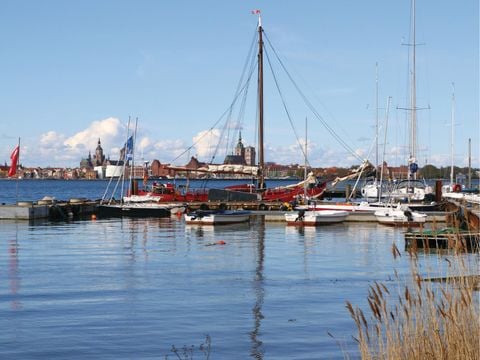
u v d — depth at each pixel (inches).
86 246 1610.5
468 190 4178.2
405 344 404.5
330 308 837.8
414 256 470.3
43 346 659.4
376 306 419.5
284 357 620.4
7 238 1815.9
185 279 1084.5
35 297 917.8
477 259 519.8
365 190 3614.7
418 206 2466.8
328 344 663.1
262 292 959.0
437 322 416.8
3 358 617.9
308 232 2055.9
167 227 2256.4
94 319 780.0
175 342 676.7
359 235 1947.6
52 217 2726.4
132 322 764.6
